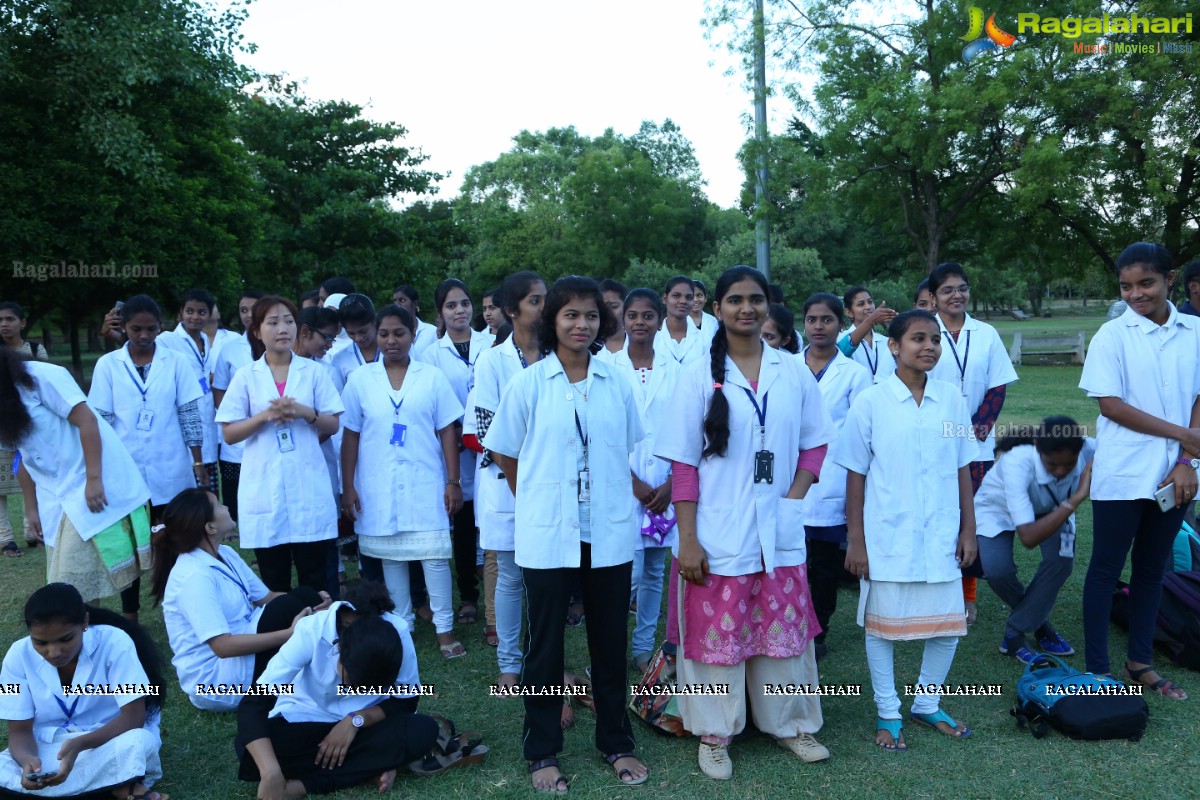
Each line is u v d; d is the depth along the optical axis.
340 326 5.83
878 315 5.36
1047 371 18.05
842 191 16.33
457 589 5.98
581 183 39.12
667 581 5.93
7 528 6.49
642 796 3.15
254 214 20.19
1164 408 3.84
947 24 14.88
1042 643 4.50
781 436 3.33
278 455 4.43
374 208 23.81
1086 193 15.77
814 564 4.50
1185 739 3.49
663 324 5.61
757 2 14.64
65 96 13.94
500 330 5.01
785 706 3.41
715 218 40.47
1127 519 3.86
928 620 3.49
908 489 3.49
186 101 17.16
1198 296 4.79
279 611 3.86
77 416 4.18
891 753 3.44
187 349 6.47
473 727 3.76
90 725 3.26
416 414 4.56
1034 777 3.22
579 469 3.22
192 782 3.33
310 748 3.27
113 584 4.33
